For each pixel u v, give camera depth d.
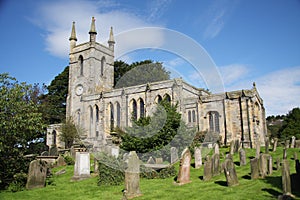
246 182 14.59
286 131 43.97
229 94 39.44
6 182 16.44
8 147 16.78
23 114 17.53
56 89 65.44
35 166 16.45
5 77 17.95
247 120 37.50
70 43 57.00
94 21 54.78
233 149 26.70
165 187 14.23
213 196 12.12
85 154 19.11
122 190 14.38
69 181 18.28
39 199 13.66
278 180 14.30
